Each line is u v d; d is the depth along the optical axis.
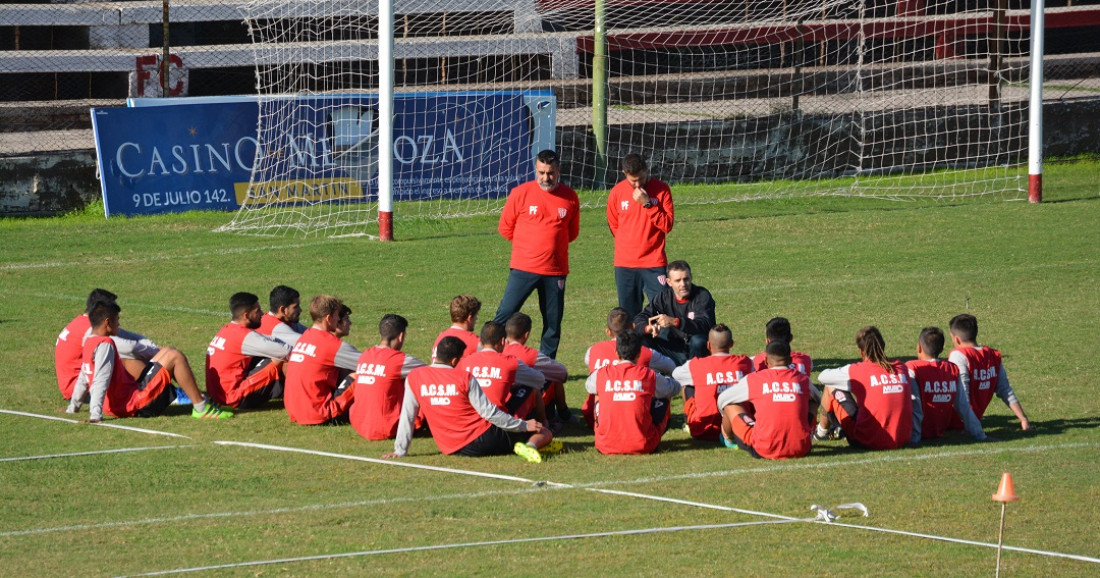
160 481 27.56
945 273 53.94
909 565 22.23
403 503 25.94
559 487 27.02
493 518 24.97
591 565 22.33
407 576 21.83
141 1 93.62
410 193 73.75
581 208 73.69
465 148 74.81
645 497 26.25
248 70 90.88
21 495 26.53
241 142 70.88
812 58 99.44
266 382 33.81
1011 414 33.47
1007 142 87.06
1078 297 48.72
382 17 60.62
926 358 31.20
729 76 95.31
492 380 29.94
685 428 32.53
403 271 55.09
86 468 28.50
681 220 69.00
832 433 31.23
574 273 55.28
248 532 24.14
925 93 94.19
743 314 46.59
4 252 58.66
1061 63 104.75
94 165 69.69
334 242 62.09
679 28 92.12
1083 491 26.44
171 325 44.81
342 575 21.88
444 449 29.69
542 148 77.19
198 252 59.22
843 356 40.41
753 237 63.59
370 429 30.97
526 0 95.19
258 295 49.97
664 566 22.25
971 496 26.16
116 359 32.97
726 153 82.69
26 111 80.25
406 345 41.94
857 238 62.97
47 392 35.69
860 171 82.94
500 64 95.50
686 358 36.91
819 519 24.62
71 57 84.50
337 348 32.12
